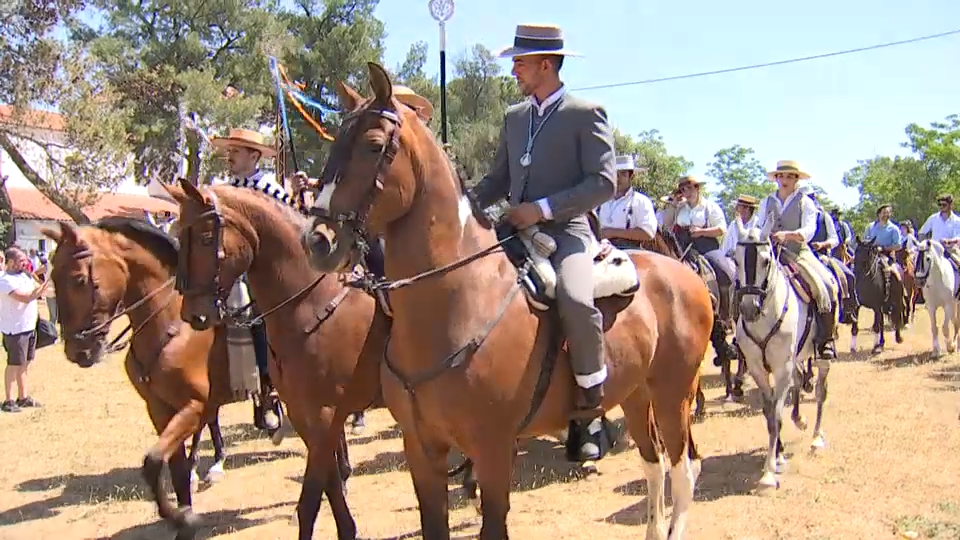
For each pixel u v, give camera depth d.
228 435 9.02
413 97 5.17
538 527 5.68
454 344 3.45
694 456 5.32
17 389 11.81
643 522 5.76
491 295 3.56
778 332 6.67
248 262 4.79
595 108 3.88
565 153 3.92
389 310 4.13
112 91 29.12
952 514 5.75
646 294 4.56
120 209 36.78
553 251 3.83
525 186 4.03
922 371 11.76
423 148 3.43
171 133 34.09
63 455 8.16
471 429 3.52
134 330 5.39
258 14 36.75
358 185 3.20
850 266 14.55
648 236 7.66
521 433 3.79
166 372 5.25
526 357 3.59
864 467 6.95
